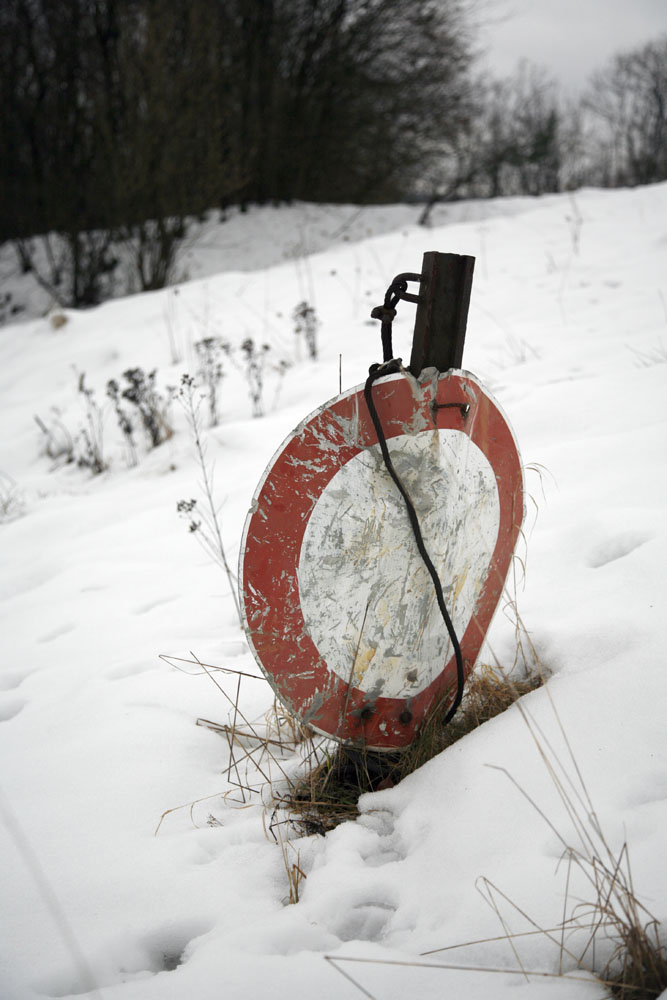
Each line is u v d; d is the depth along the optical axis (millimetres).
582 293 7094
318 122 17125
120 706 2639
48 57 15531
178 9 13812
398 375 1819
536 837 1680
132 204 13508
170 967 1631
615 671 2055
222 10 15453
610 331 5863
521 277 8023
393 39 16750
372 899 1699
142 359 8000
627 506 3045
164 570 3830
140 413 6367
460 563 2035
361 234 15172
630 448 3553
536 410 4352
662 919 1426
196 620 3271
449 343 1846
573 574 2707
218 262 14812
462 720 2201
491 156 18844
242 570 1803
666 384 4250
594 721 1919
